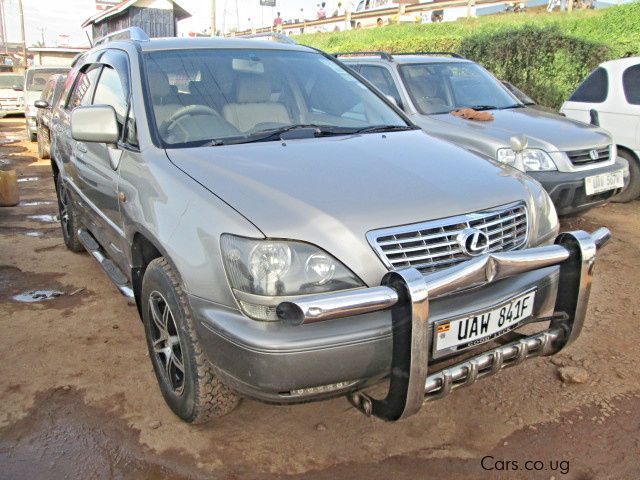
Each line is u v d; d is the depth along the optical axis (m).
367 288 2.29
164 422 3.04
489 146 5.55
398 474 2.69
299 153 3.01
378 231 2.43
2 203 7.46
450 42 14.27
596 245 2.75
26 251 5.68
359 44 19.00
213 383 2.71
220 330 2.38
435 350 2.43
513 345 2.66
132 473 2.70
